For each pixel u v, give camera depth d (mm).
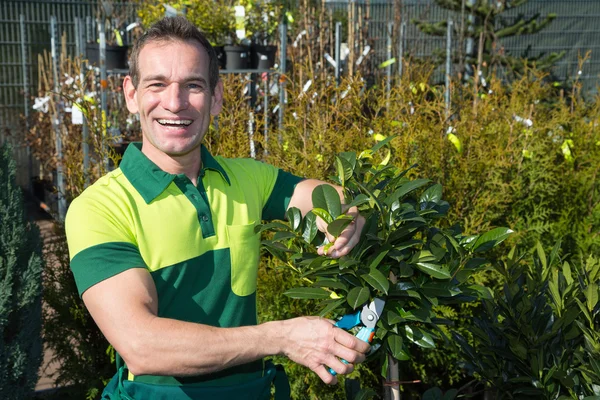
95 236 1508
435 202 1822
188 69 1616
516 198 3646
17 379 2721
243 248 1715
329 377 1423
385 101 3670
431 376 3244
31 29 9727
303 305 2969
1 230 2688
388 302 1654
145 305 1426
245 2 5672
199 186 1714
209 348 1354
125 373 1669
